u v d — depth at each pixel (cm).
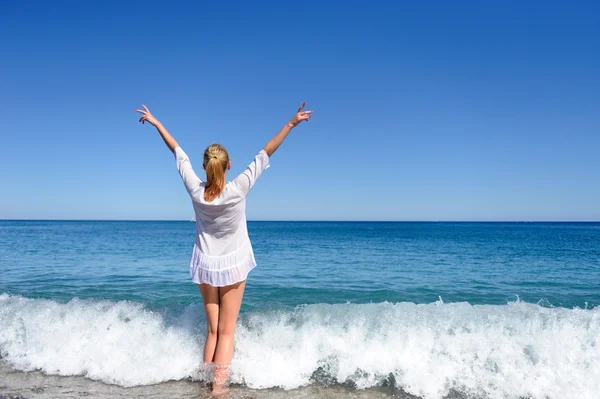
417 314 428
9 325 416
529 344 363
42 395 311
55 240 3070
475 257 1770
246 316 426
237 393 320
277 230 7681
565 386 323
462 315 424
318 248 2444
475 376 340
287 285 939
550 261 1579
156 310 448
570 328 383
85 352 374
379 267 1352
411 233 5828
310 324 405
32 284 900
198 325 409
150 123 350
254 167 318
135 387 328
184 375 346
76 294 774
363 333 388
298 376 344
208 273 323
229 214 315
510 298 802
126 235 4238
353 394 322
